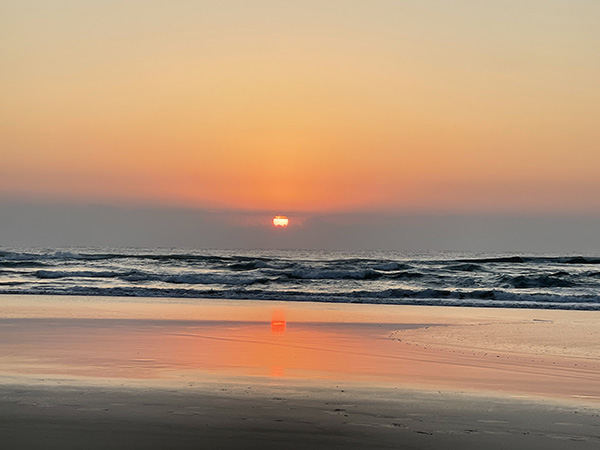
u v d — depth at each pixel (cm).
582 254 17012
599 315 2348
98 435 650
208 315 2130
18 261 5138
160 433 661
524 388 977
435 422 734
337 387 944
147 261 5603
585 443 658
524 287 3859
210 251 17025
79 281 3731
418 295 3244
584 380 1066
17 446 612
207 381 968
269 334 1664
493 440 663
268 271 4334
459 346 1491
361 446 633
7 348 1334
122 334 1602
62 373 1027
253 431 677
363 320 2078
